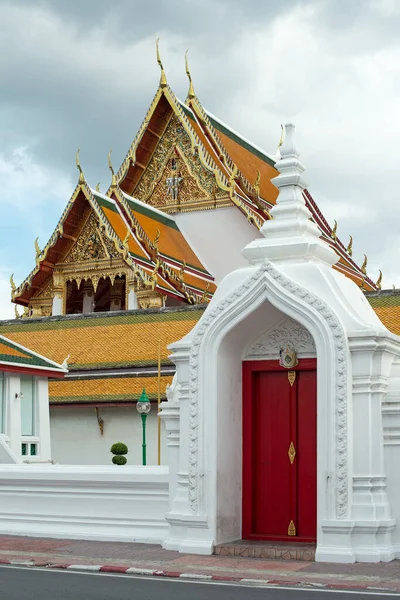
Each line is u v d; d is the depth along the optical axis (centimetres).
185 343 1688
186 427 1672
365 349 1546
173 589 1269
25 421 3086
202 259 5422
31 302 5128
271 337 1709
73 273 4956
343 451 1527
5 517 1903
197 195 5481
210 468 1639
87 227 4916
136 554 1602
